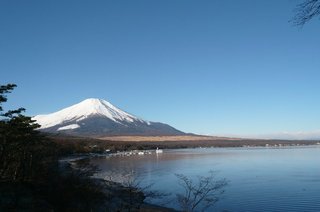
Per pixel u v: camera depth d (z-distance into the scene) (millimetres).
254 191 42844
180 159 109188
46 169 26094
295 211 32750
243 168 73562
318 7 6992
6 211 19375
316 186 46812
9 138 22328
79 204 23641
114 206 24953
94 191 24938
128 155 142750
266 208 33875
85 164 28750
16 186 23406
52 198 23484
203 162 93875
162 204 35281
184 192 40219
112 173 61938
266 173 63156
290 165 79938
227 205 34656
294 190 43781
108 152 161375
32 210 20578
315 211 32656
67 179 24609
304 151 160000
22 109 21984
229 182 50719
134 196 26953
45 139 28016
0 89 18641
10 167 25969
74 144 121062
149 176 59531
